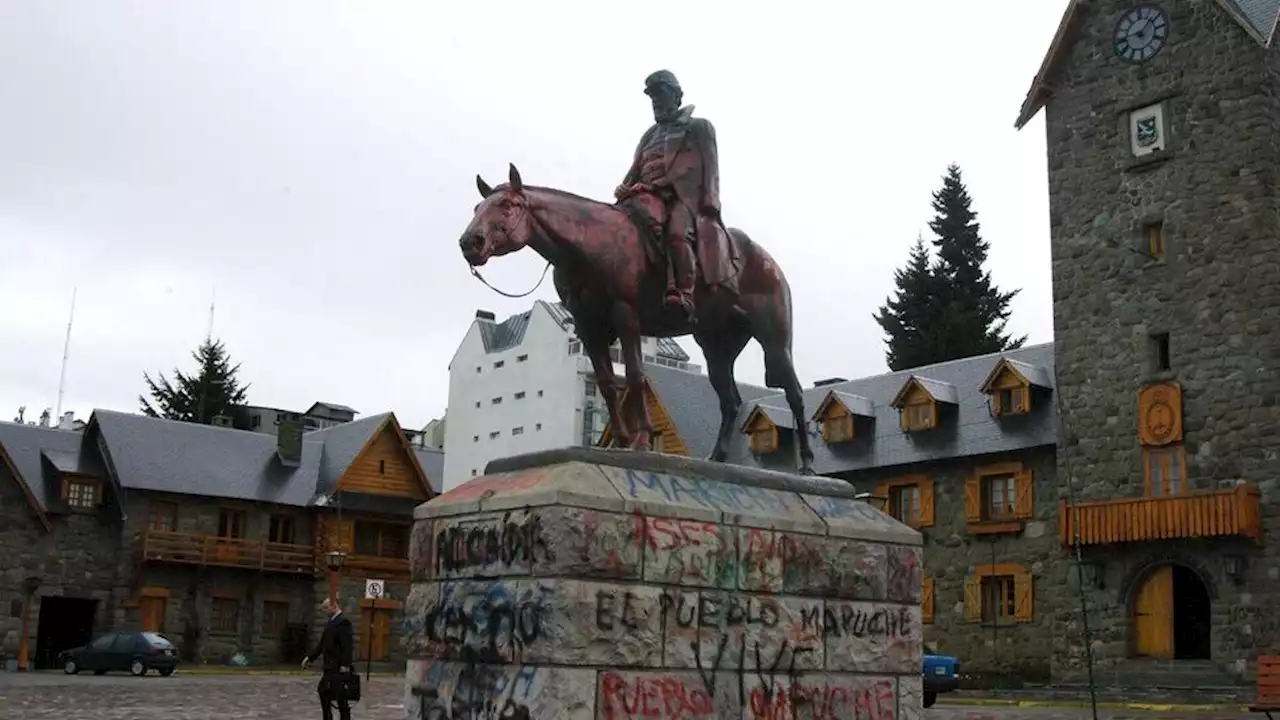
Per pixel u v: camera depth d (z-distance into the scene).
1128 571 36.22
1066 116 39.12
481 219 9.84
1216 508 33.88
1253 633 33.31
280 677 45.16
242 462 55.34
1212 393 35.00
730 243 11.31
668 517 9.67
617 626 9.27
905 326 65.81
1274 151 35.12
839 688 10.46
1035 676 39.59
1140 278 36.91
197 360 78.38
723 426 11.76
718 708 9.70
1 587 48.84
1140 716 27.61
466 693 9.55
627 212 10.68
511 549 9.47
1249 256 34.84
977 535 41.94
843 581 10.65
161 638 44.72
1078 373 37.97
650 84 11.28
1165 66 37.06
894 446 44.91
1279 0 35.94
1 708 26.50
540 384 84.38
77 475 51.34
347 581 55.03
